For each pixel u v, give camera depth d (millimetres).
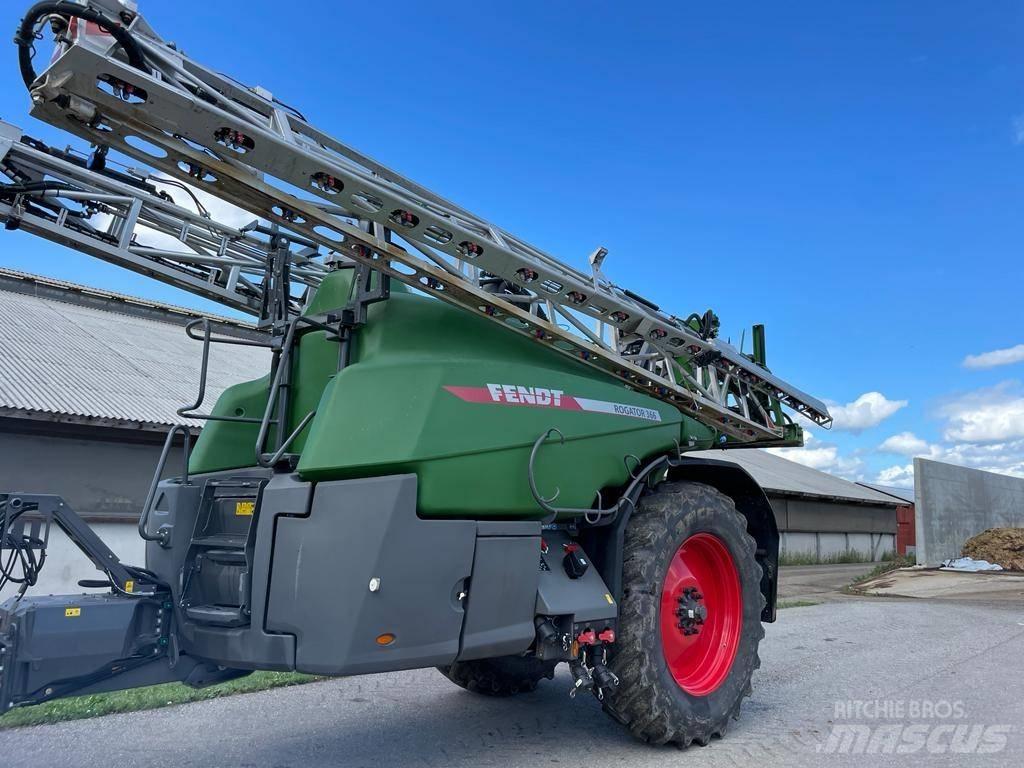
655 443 5027
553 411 4352
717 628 5102
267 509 3600
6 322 13453
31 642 3129
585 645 4305
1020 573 19406
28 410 9742
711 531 4977
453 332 4355
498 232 4535
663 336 5406
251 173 3553
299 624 3480
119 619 3391
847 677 6582
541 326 4559
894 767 4223
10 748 4391
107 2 3189
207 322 4297
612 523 4590
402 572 3561
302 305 5559
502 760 4301
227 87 3713
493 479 3957
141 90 3156
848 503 34469
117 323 15664
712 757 4383
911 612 11586
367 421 3682
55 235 4645
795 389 6820
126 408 10828
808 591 16500
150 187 5012
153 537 3854
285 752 4414
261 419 4504
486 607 3873
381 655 3512
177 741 4582
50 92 3070
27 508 3344
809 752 4473
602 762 4273
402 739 4680
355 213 3855
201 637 3680
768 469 32562
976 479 24984
